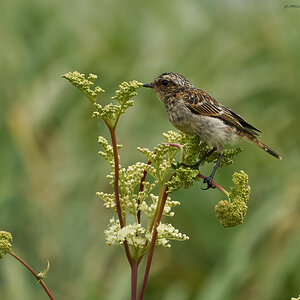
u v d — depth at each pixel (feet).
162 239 17.92
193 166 21.25
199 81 39.04
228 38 41.01
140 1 43.57
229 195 17.69
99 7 44.24
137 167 18.34
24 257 38.58
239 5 42.04
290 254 32.86
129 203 18.20
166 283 38.01
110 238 17.81
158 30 42.04
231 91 38.75
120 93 16.76
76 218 38.42
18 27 42.65
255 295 33.91
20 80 41.57
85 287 36.42
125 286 36.17
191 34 41.55
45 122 41.04
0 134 40.83
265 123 38.50
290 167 37.24
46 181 40.09
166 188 18.06
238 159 38.06
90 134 40.78
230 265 33.14
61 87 40.86
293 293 33.17
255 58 39.81
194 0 42.80
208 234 37.76
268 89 38.93
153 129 38.63
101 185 38.96
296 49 38.19
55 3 44.14
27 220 39.65
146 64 40.47
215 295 32.42
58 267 38.45
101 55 41.50
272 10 40.75
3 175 40.14
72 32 43.34
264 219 34.30
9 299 36.32
